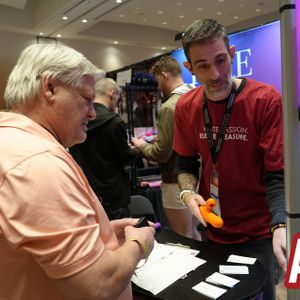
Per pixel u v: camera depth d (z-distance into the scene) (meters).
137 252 0.84
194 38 1.20
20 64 0.84
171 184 2.61
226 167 1.35
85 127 0.90
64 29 9.25
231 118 1.31
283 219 1.05
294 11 0.65
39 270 0.73
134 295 1.08
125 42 10.73
